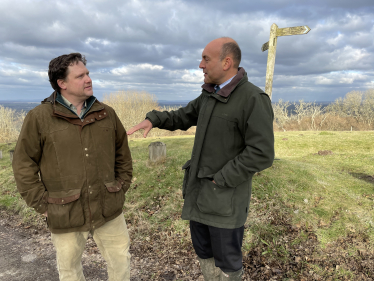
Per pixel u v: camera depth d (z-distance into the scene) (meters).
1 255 3.04
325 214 3.23
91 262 2.80
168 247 3.02
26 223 3.96
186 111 2.15
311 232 2.96
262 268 2.56
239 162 1.54
